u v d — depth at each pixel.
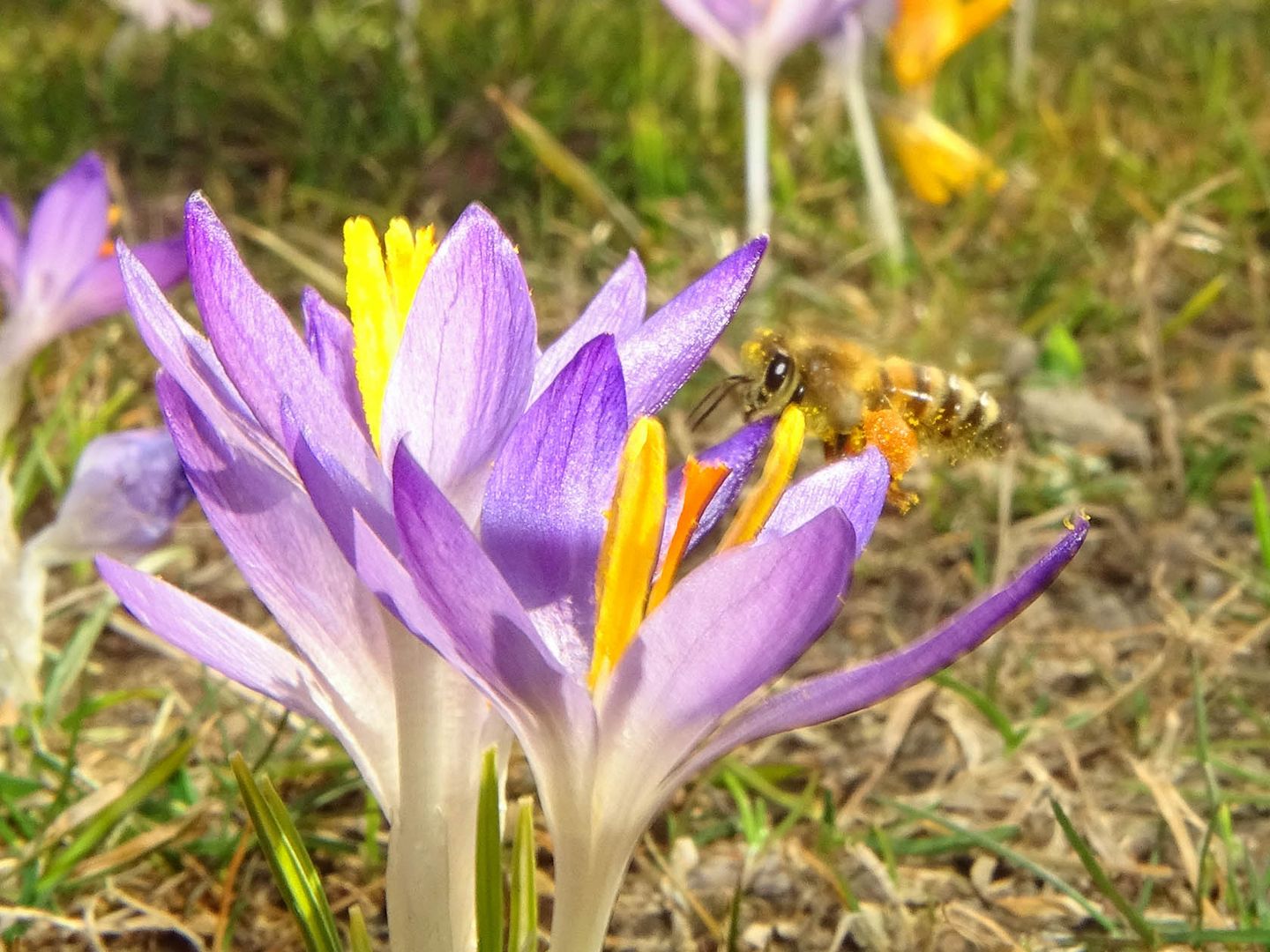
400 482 0.07
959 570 0.20
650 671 0.07
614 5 0.43
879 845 0.14
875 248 0.28
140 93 0.36
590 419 0.07
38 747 0.14
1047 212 0.30
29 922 0.13
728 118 0.35
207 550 0.21
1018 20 0.36
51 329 0.16
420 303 0.08
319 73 0.37
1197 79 0.38
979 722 0.16
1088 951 0.12
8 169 0.32
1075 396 0.23
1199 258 0.28
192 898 0.13
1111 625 0.18
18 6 0.47
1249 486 0.21
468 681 0.08
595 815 0.08
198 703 0.16
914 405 0.14
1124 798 0.15
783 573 0.07
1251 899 0.13
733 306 0.08
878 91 0.32
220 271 0.07
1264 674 0.17
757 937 0.13
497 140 0.33
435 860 0.08
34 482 0.21
